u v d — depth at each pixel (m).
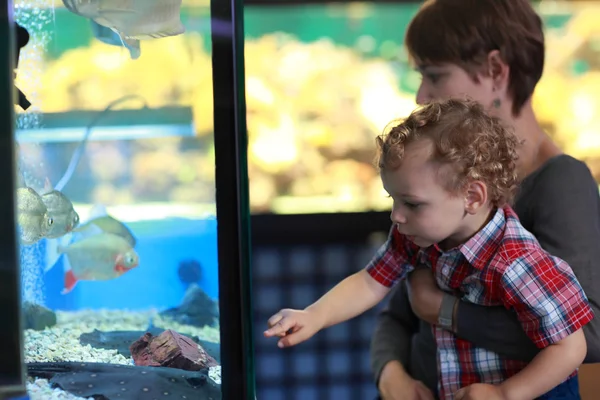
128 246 0.97
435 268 1.22
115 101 0.95
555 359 1.10
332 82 2.74
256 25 2.71
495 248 1.15
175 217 0.96
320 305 1.26
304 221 2.75
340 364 2.70
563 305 1.10
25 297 0.99
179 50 0.92
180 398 0.92
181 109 0.94
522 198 1.34
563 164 1.34
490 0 1.48
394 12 2.69
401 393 1.33
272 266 2.75
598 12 2.63
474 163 1.09
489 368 1.21
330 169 2.77
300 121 2.75
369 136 2.75
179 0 0.91
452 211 1.11
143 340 0.98
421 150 1.09
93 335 0.99
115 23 0.93
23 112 0.97
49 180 0.98
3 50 0.72
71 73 0.96
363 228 2.75
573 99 2.67
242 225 0.94
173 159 0.95
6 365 0.74
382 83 2.74
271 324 1.20
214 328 0.95
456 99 1.22
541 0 2.63
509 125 1.36
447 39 1.49
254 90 2.73
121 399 0.90
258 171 2.75
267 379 2.70
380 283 1.29
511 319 1.16
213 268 0.95
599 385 1.31
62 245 0.99
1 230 0.73
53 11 0.94
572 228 1.27
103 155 0.97
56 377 0.94
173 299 0.98
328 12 2.70
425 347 1.34
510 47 1.46
